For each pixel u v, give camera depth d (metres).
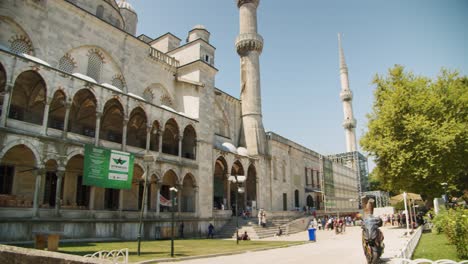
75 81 26.36
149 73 38.94
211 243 27.88
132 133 37.97
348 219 65.19
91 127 33.81
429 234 29.41
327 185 74.19
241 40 55.16
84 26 31.61
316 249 22.67
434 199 35.28
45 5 28.34
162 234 32.16
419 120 33.00
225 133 52.41
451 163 32.56
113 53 34.34
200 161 39.16
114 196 34.00
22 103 28.20
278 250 22.88
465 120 34.50
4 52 21.84
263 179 51.69
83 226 25.61
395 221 52.31
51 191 29.16
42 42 27.70
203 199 38.59
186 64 42.25
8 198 24.44
